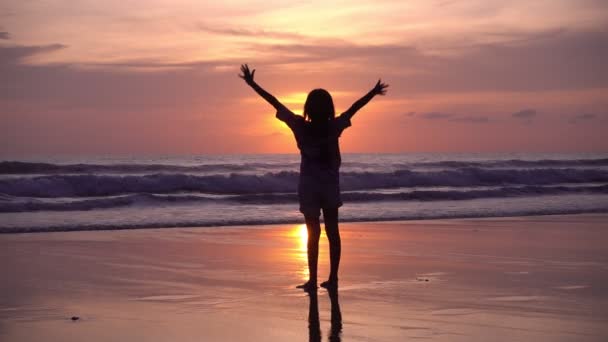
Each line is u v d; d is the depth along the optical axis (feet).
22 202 50.62
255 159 269.85
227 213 49.67
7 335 15.23
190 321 16.66
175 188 73.41
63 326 16.12
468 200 64.03
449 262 26.94
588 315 17.24
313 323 16.47
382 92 22.16
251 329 15.87
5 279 22.85
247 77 22.18
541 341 14.65
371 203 60.18
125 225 41.24
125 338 14.98
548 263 26.68
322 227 42.63
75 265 26.13
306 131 22.12
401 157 300.61
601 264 26.43
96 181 69.56
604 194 72.43
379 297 19.74
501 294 20.12
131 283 22.16
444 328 15.89
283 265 26.27
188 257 28.45
